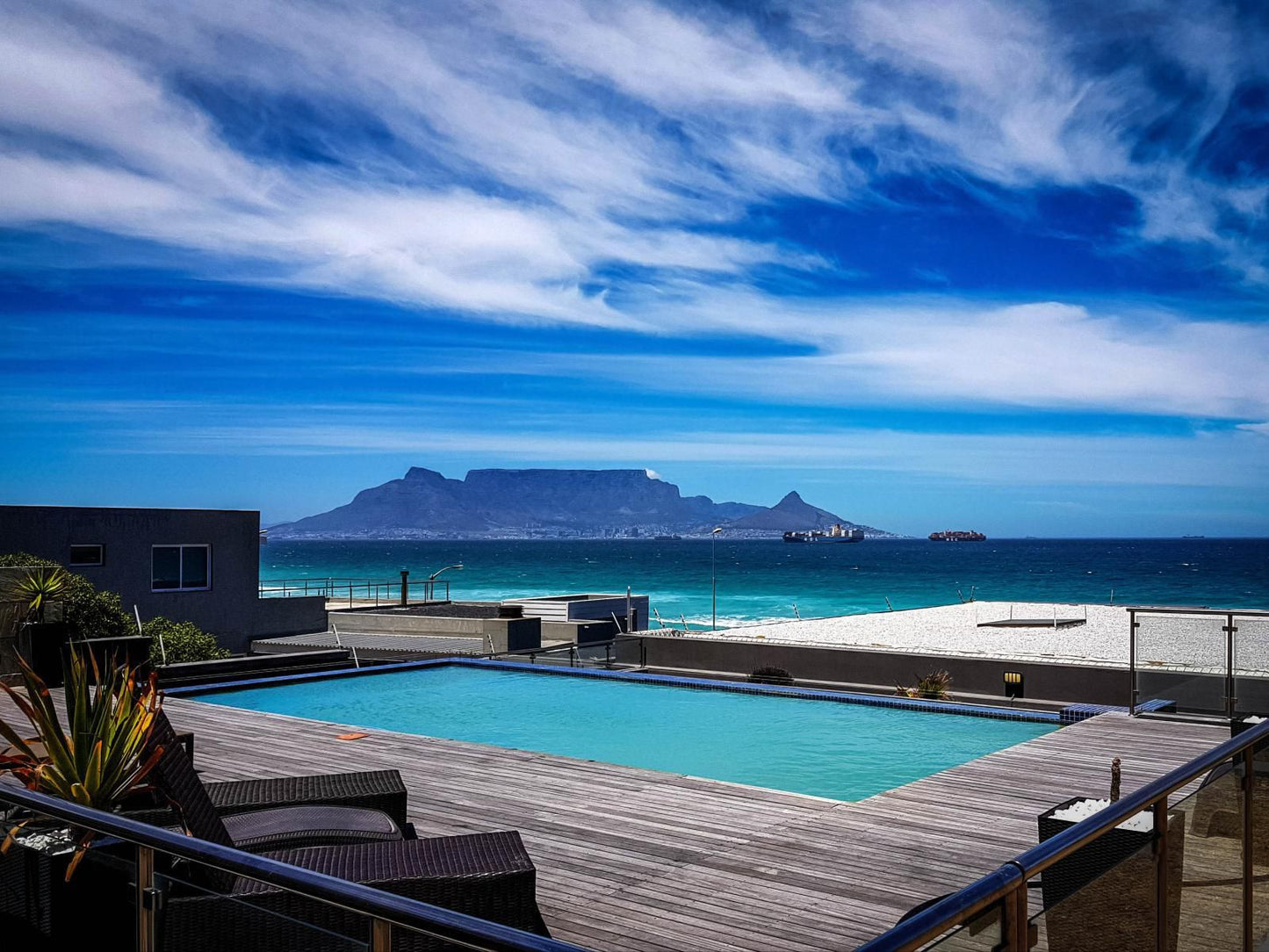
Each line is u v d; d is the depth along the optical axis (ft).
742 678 63.10
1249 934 10.99
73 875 9.52
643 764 30.32
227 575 82.23
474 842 12.23
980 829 18.37
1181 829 9.37
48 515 70.74
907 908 14.43
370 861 11.41
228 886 7.74
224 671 44.50
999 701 53.57
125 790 14.16
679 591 318.45
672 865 16.39
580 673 45.70
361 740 27.04
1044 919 6.53
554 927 13.74
